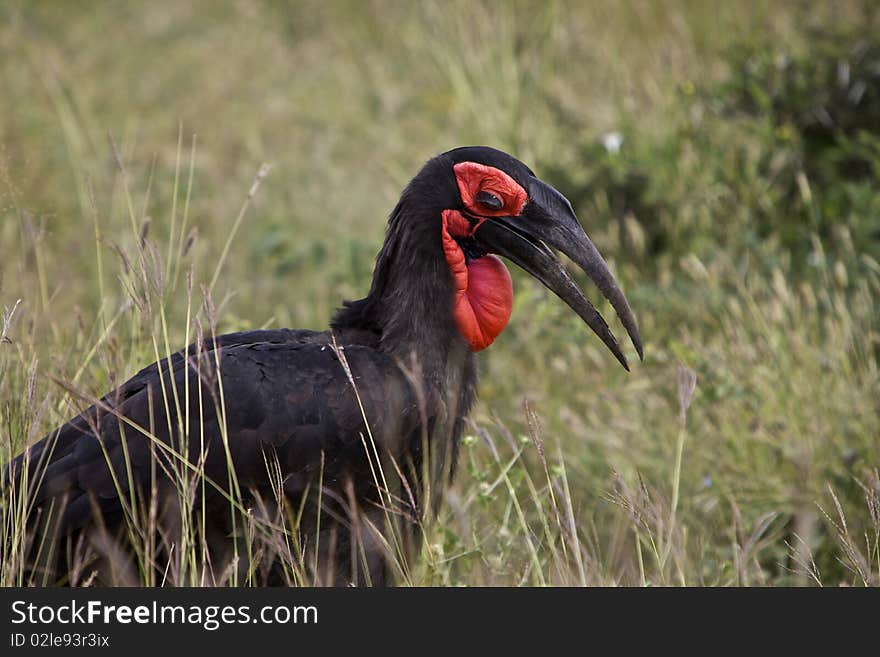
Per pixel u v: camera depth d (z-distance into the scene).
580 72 31.23
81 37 38.84
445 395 14.66
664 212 24.02
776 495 17.70
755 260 22.69
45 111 32.00
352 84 35.22
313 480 13.84
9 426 14.32
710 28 32.34
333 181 29.28
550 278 15.03
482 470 17.19
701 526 17.42
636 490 15.62
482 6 32.94
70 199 27.34
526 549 15.22
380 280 14.97
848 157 24.39
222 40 38.62
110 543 13.52
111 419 13.77
